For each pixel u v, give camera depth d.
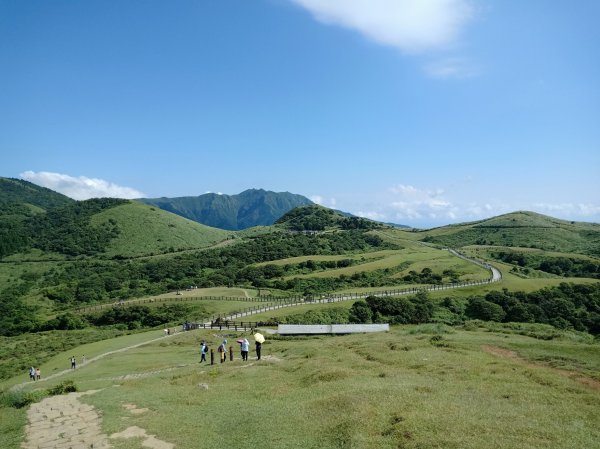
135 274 172.25
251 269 155.50
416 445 15.81
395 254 179.00
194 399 25.11
